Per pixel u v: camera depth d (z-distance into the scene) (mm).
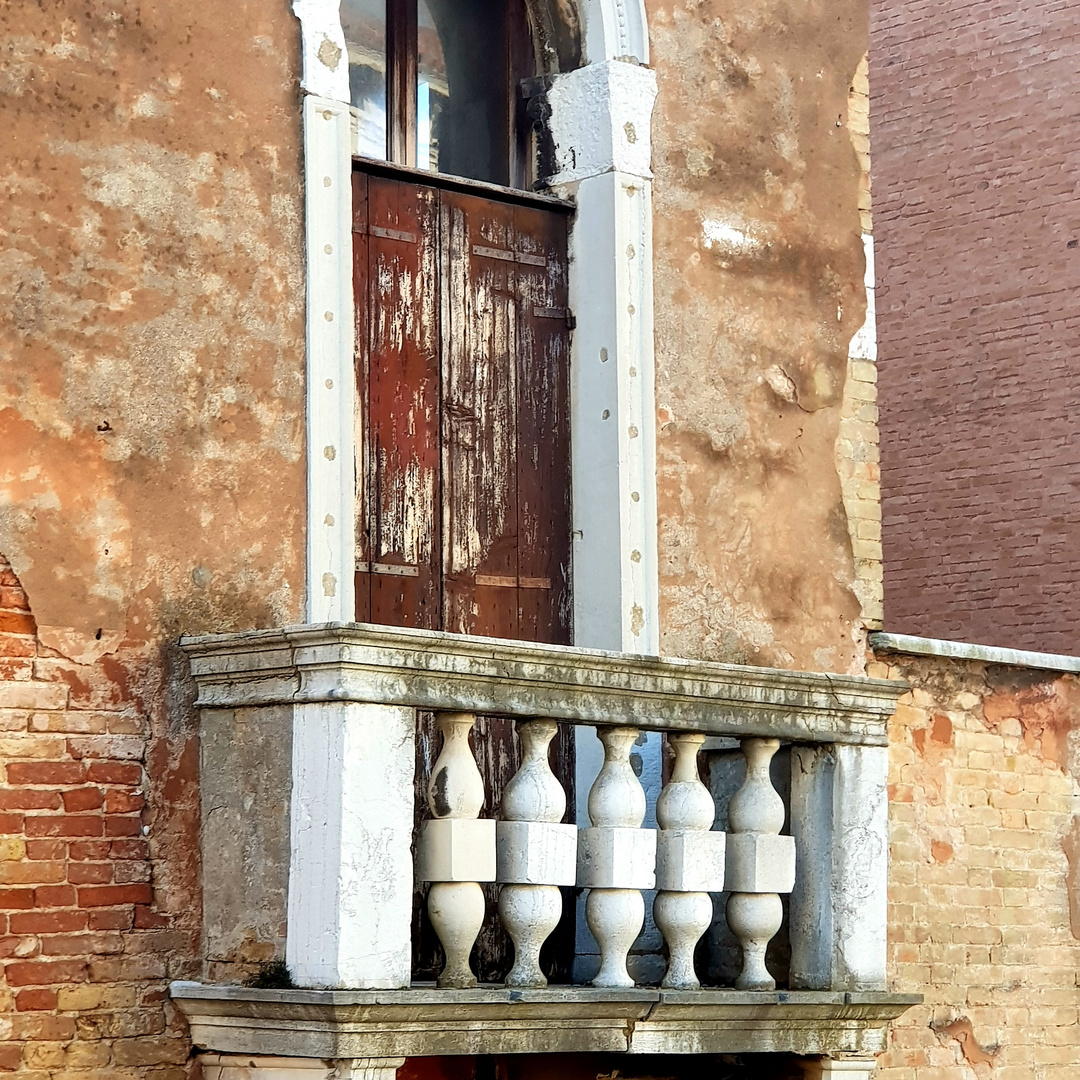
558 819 6176
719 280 7699
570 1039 6129
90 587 5922
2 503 5793
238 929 5828
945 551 11352
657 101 7602
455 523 7105
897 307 11719
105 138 6109
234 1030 5785
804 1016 6703
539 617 7277
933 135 11656
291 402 6402
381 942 5621
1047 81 11188
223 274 6305
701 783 7129
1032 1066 8219
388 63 7355
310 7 6605
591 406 7402
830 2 8250
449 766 5988
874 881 6945
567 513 7414
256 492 6289
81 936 5766
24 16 6004
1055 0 11195
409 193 7176
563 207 7535
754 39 7953
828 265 8070
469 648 5852
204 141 6312
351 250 6613
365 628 5594
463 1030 5844
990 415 11258
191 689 6051
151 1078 5828
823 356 8000
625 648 7188
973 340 11367
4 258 5879
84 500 5941
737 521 7617
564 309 7512
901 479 11602
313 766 5676
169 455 6125
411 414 7043
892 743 7969
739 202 7809
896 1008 6949
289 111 6527
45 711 5797
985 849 8211
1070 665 8562
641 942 7051
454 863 5895
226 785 5926
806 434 7895
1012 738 8391
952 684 8227
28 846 5715
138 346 6098
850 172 8219
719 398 7637
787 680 6707
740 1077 7199
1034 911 8328
